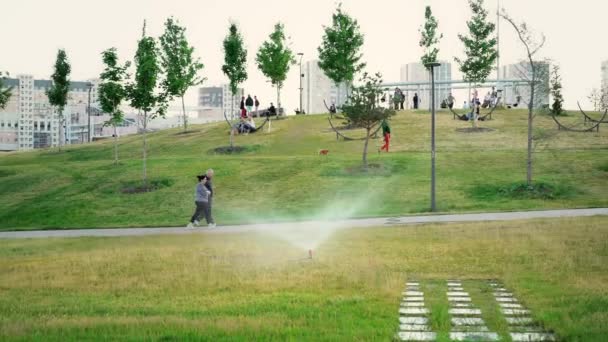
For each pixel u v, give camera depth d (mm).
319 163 38406
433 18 66312
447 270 11867
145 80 35781
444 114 62625
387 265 12438
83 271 12641
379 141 48000
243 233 20797
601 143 42812
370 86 36031
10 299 9750
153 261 13805
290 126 58906
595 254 13070
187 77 61531
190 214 29344
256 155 46312
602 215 21625
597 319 7398
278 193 32594
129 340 6812
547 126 51188
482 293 9727
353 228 20656
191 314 8320
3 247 18797
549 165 35281
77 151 60000
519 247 14453
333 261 12992
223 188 34312
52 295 10086
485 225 19516
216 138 56094
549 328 7195
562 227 18000
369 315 7984
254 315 8164
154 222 27875
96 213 30672
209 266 12742
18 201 34562
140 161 43406
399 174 34938
